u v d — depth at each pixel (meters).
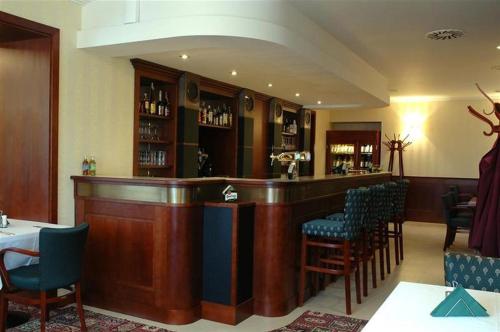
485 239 2.63
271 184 3.88
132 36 3.91
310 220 4.51
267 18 3.79
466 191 9.68
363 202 4.18
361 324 3.74
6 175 4.29
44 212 4.05
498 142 2.67
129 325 3.63
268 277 3.92
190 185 3.67
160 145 5.55
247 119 6.73
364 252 4.52
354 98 7.29
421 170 10.09
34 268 3.39
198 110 5.66
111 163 4.62
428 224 9.75
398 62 6.39
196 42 3.87
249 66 4.93
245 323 3.74
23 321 3.64
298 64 4.75
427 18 4.46
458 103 9.74
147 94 5.43
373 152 10.12
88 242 4.12
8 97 4.26
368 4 4.09
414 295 2.06
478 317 1.76
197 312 3.80
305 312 4.04
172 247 3.68
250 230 3.93
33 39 4.09
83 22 4.24
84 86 4.31
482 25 4.66
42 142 4.06
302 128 8.60
